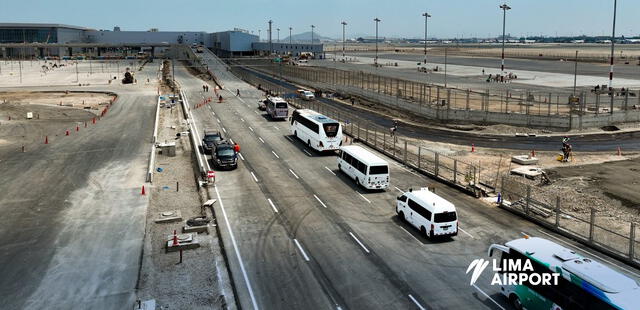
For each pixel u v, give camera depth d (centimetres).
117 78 15362
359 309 2336
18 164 4978
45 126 7188
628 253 2898
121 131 6838
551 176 4622
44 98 10594
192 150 5731
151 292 2469
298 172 4847
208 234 3238
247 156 5500
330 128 5538
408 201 3428
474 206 3841
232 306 2350
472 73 15825
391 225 3444
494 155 5609
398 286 2562
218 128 7169
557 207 3319
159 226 3353
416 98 9725
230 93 11488
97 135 6538
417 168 4931
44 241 3070
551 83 12425
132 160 5178
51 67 19625
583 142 6344
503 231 3325
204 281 2594
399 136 6738
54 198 3909
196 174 4703
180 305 2348
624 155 5584
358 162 4344
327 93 11338
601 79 13150
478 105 8869
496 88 11362
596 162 5200
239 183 4428
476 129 7250
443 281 2620
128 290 2483
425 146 6091
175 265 2773
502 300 2417
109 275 2638
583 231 3266
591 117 7194
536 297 2169
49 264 2756
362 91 10675
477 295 2470
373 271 2733
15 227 3297
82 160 5162
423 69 16625
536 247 2288
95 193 4041
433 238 3167
